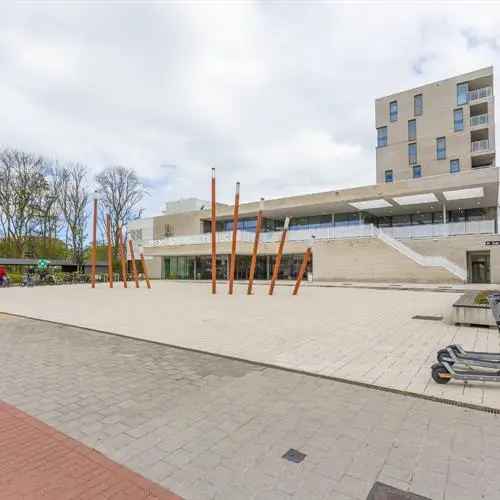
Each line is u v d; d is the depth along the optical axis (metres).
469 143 32.59
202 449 2.84
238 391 4.15
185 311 11.38
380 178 36.97
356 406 3.67
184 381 4.54
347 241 27.42
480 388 4.08
